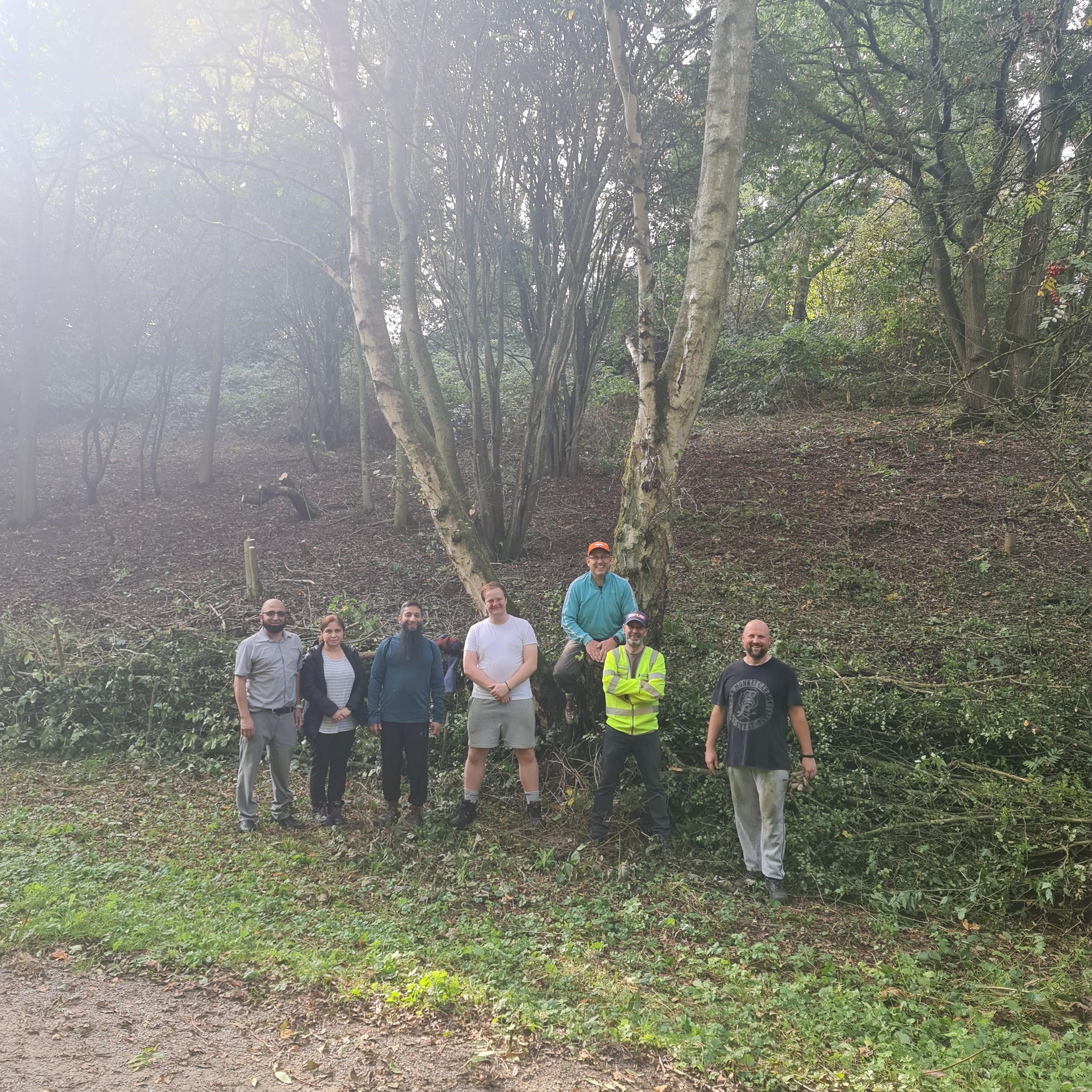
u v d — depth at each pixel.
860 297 17.64
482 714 6.38
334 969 4.24
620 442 16.34
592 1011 3.94
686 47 9.14
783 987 4.23
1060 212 8.75
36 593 12.20
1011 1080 3.40
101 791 7.61
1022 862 5.26
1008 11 11.86
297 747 6.96
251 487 16.94
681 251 12.43
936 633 8.46
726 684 5.72
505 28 8.92
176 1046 3.57
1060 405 7.91
